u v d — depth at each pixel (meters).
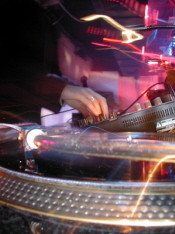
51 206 0.52
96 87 2.76
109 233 0.44
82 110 1.34
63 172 0.60
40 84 1.88
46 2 2.28
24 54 2.09
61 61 2.36
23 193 0.57
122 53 3.63
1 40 2.11
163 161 0.58
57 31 2.45
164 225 0.45
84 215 0.49
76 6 3.85
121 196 0.51
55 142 0.65
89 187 0.53
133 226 0.45
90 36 3.67
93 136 0.66
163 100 0.80
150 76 2.87
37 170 0.63
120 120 0.76
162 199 0.50
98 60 3.50
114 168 0.59
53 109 1.82
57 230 0.46
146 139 0.65
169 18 2.92
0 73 1.98
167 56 2.13
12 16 2.17
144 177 0.55
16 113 1.84
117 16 4.66
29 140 0.71
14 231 0.46
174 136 0.71
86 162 0.62
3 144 0.83
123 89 2.70
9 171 0.63
